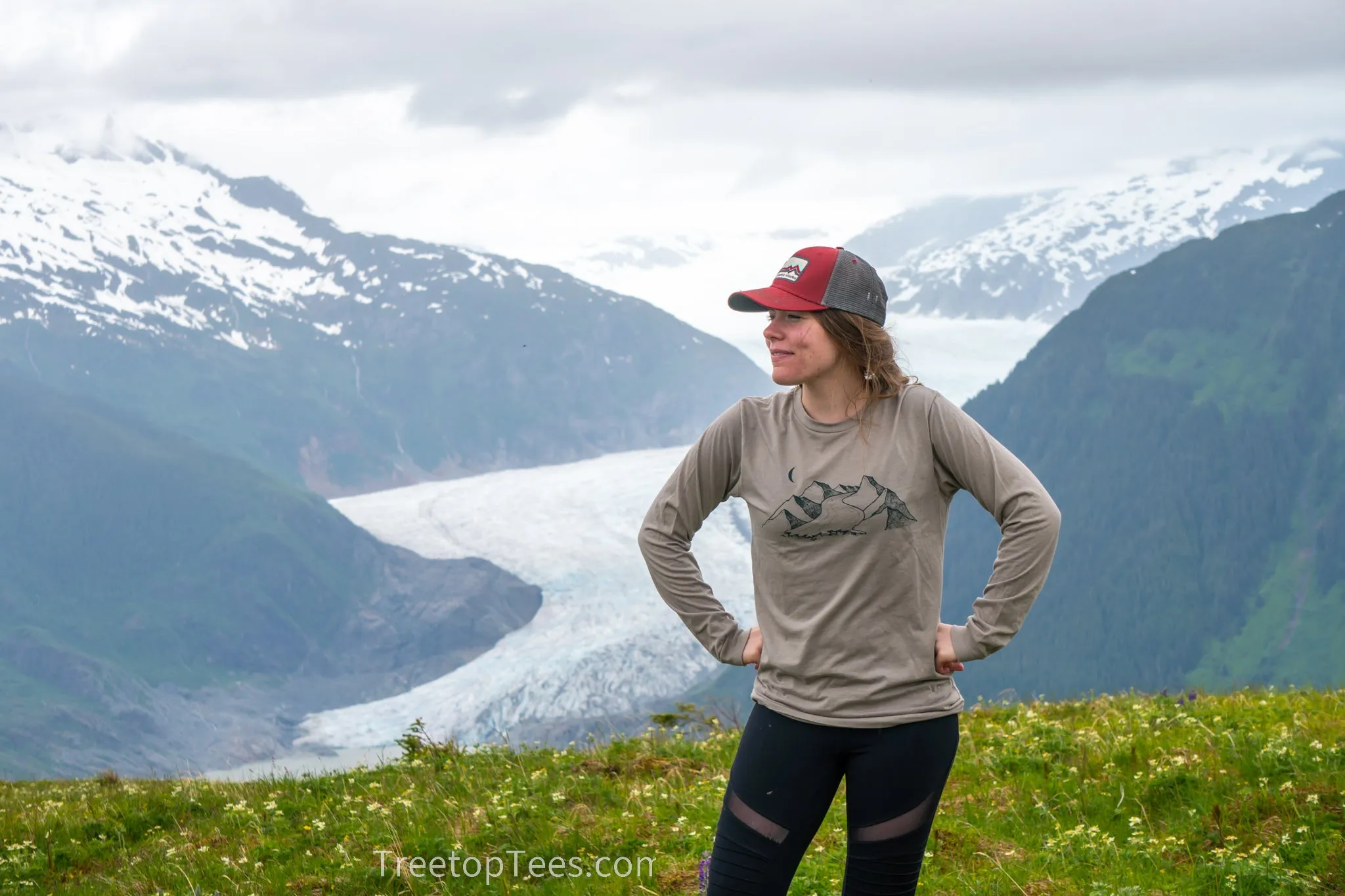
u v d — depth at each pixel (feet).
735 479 14.42
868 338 13.44
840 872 20.83
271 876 24.18
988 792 26.09
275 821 28.76
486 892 22.27
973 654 13.35
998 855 21.94
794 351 13.55
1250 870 19.62
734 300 14.03
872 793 13.44
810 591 13.56
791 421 13.96
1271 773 24.50
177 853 26.50
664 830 24.38
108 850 28.30
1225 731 29.17
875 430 13.56
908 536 13.30
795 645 13.61
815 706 13.50
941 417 13.38
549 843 24.14
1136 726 31.94
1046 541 12.97
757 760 13.87
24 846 28.14
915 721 13.38
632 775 30.66
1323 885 19.29
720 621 14.34
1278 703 34.47
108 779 43.14
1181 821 22.81
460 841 24.68
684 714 36.24
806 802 13.71
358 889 23.07
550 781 29.71
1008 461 13.20
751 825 13.83
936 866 21.65
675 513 14.53
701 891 19.45
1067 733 30.60
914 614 13.39
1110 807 24.11
